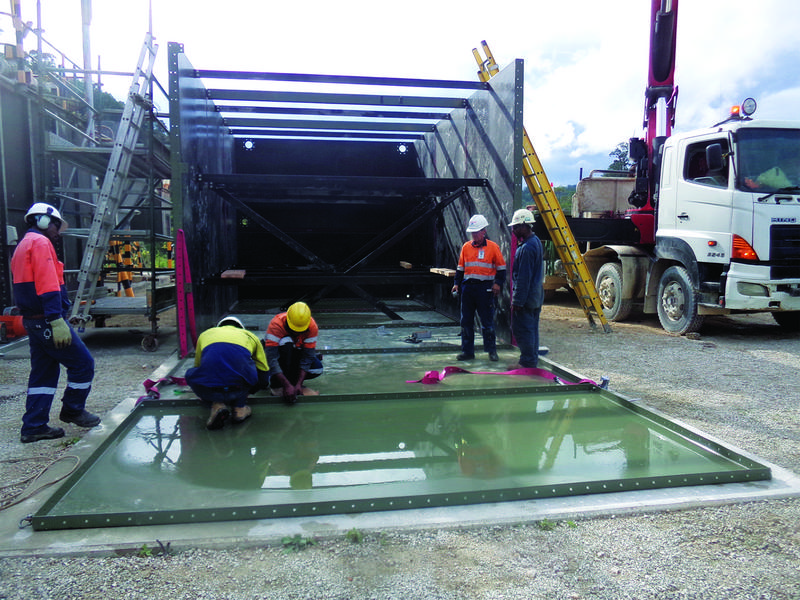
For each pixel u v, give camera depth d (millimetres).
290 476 3400
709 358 7352
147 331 8914
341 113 9430
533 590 2430
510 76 6996
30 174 8836
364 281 8086
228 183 7227
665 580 2512
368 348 6938
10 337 7914
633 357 7391
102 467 3533
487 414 4625
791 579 2523
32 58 9242
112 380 6047
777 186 8039
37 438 4195
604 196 12453
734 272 8078
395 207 11844
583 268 9477
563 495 3207
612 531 2914
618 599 2377
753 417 4902
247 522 2885
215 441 3986
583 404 4930
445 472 3467
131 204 11398
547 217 9562
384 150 11617
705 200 8484
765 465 3516
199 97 7434
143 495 3137
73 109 10875
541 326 10062
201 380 4191
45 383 4227
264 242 11703
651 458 3721
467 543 2783
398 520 2918
